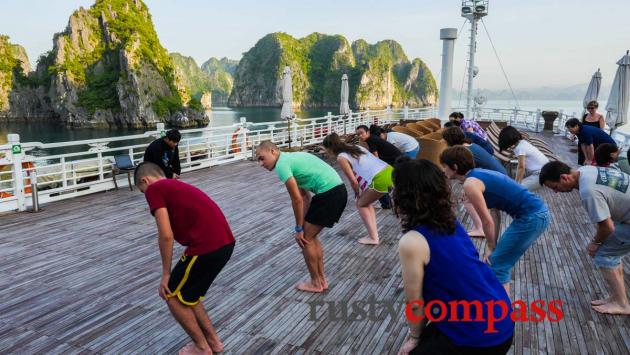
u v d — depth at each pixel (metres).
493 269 2.98
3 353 2.76
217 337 2.77
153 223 5.80
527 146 4.88
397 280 3.88
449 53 12.01
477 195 2.77
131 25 109.44
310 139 14.43
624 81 9.76
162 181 2.36
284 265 4.28
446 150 2.93
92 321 3.18
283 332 3.00
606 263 3.14
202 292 2.50
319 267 3.62
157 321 3.19
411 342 1.67
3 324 3.13
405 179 1.55
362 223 5.68
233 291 3.68
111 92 103.69
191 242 2.40
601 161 3.70
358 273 4.04
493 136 10.62
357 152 4.57
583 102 13.71
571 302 3.42
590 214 2.85
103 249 4.77
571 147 12.64
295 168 3.31
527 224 2.81
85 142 7.46
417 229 1.54
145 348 2.82
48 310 3.35
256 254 4.59
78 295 3.62
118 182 8.27
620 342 2.84
